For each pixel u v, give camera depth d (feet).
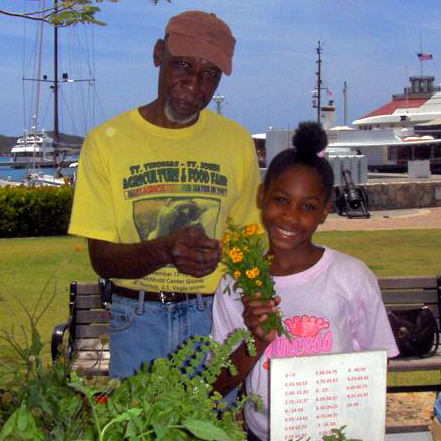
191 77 8.99
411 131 206.59
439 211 68.23
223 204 9.77
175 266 8.71
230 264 7.18
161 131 9.49
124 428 5.09
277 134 75.10
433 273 34.58
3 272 33.68
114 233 9.37
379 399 6.15
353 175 69.87
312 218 7.95
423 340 15.62
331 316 8.00
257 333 7.13
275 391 5.94
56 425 5.17
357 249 42.75
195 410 5.35
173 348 9.68
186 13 9.04
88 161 9.48
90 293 16.33
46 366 6.66
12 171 263.90
